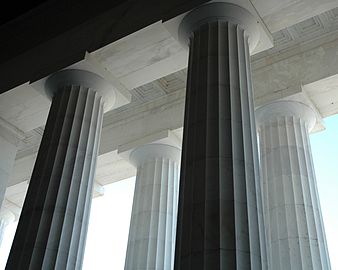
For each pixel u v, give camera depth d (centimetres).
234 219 1739
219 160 1883
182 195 1897
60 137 2531
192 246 1708
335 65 3014
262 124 3072
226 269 1630
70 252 2275
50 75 2755
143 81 2938
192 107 2106
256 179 1933
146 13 2600
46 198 2345
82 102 2666
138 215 3262
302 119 3039
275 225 2653
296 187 2723
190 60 2288
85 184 2495
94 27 2756
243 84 2173
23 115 3256
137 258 3083
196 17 2336
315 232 2580
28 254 2191
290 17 2456
